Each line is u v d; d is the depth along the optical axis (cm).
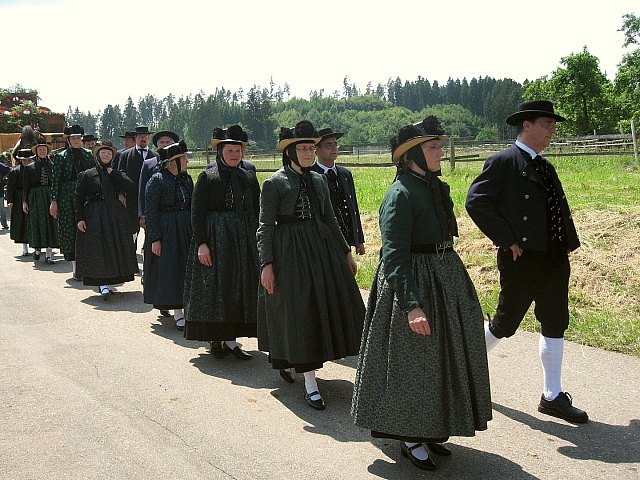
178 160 689
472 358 365
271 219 479
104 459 402
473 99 19338
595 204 915
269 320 487
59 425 453
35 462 400
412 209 370
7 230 1616
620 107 4869
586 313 624
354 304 495
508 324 452
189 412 473
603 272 684
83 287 918
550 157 1962
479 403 365
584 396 468
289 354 472
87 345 637
